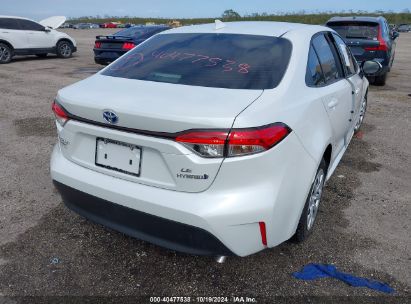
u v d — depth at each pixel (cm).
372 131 606
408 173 452
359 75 471
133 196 237
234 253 234
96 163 257
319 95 296
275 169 231
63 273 271
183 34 339
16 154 487
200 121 214
